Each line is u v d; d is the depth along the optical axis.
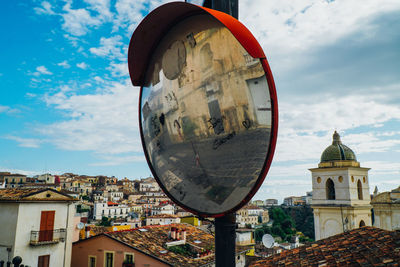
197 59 2.76
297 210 193.88
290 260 12.77
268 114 2.25
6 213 26.19
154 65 3.23
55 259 27.41
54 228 27.84
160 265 24.70
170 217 78.44
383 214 30.97
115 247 27.25
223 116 2.54
